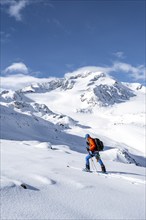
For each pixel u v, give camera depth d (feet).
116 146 445.78
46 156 45.93
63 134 399.03
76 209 18.21
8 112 389.60
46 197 19.62
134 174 39.86
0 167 30.42
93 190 24.95
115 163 54.39
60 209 17.33
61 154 55.01
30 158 41.39
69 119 615.16
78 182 26.50
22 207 16.26
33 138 301.43
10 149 54.24
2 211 15.07
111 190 26.45
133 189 29.04
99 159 38.14
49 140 314.55
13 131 308.60
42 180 24.85
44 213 15.92
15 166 32.30
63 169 34.09
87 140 38.88
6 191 18.39
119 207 20.98
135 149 513.04
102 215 18.15
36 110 629.10
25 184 21.01
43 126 394.32
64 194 21.63
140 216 19.80
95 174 35.50
